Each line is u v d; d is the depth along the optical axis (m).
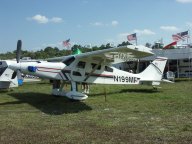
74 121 8.48
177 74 30.47
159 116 9.02
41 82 23.27
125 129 7.32
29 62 12.54
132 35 30.17
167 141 6.22
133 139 6.40
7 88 16.75
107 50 11.80
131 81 15.45
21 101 12.90
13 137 6.67
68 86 19.38
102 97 13.62
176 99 12.52
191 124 7.77
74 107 11.18
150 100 12.47
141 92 15.15
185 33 30.48
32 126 7.84
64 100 12.94
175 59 30.05
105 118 8.88
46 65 12.46
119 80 14.89
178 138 6.42
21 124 8.12
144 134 6.81
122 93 14.84
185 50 29.41
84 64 13.32
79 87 18.08
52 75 12.60
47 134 6.91
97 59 13.51
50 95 14.59
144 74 16.03
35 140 6.39
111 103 11.91
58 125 7.93
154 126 7.65
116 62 14.18
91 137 6.59
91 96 14.02
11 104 12.15
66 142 6.21
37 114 9.80
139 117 8.95
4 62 16.06
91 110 10.45
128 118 8.82
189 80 25.42
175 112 9.62
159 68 16.41
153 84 16.34
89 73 13.52
